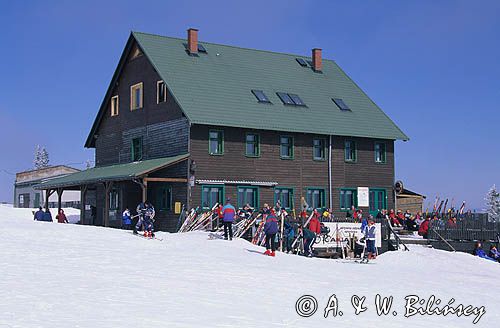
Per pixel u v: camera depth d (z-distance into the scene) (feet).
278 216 100.27
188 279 56.80
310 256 94.84
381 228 105.91
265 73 146.20
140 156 137.69
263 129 126.72
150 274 58.65
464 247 117.70
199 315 40.04
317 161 135.44
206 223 112.27
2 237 80.28
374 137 140.87
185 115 119.03
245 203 126.00
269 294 51.62
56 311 38.75
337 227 102.78
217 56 143.74
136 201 134.92
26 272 55.47
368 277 69.87
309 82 151.12
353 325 41.47
